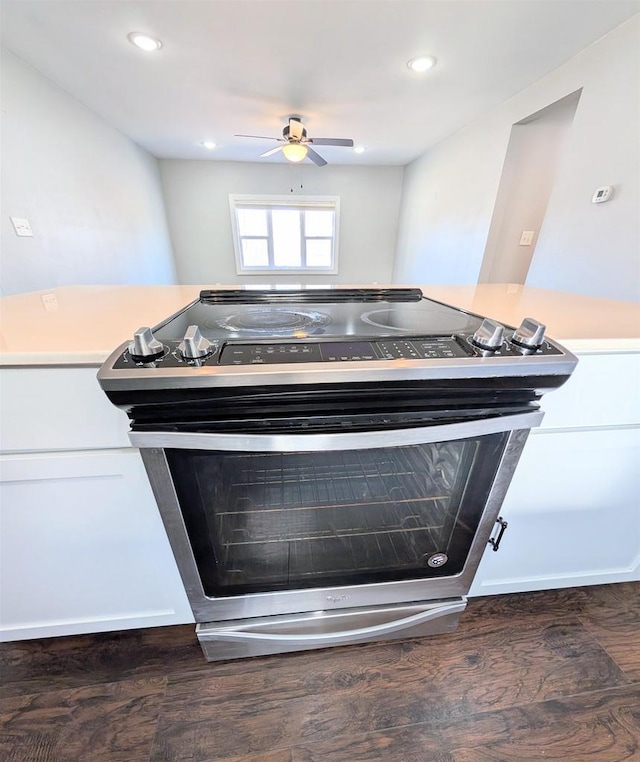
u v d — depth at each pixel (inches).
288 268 217.8
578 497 33.8
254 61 84.5
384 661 36.3
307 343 23.9
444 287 58.6
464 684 34.4
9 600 31.7
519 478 31.8
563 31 73.2
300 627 32.9
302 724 31.4
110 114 118.3
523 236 121.4
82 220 110.7
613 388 29.2
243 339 24.6
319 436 22.6
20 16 68.8
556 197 91.9
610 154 76.5
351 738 30.5
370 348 23.3
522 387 23.3
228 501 26.9
